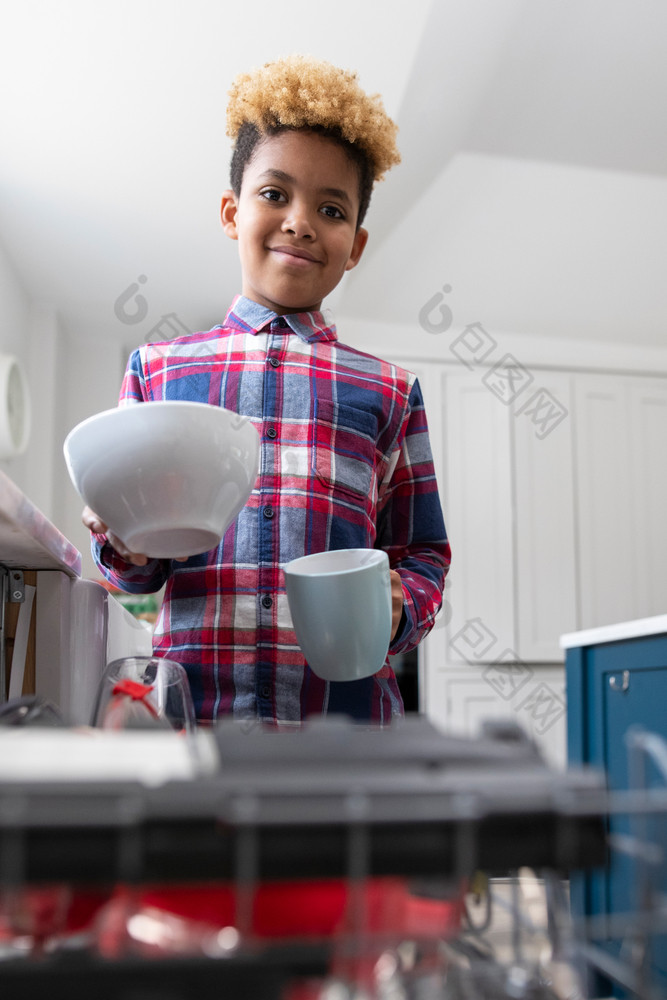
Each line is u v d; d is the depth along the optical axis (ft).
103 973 0.76
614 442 13.25
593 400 13.30
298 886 0.95
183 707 2.03
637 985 0.85
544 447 12.95
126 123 7.86
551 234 11.98
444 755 0.92
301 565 2.28
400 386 3.14
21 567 2.40
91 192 9.10
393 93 7.58
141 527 1.95
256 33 6.68
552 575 12.60
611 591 12.78
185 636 2.64
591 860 0.86
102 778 0.79
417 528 3.14
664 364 13.61
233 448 1.92
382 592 2.18
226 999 0.77
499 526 12.57
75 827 0.77
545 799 0.85
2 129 8.11
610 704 4.96
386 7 6.44
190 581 2.70
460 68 8.52
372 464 2.97
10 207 9.46
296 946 0.81
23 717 1.45
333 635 2.15
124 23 6.56
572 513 12.84
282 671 2.59
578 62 9.60
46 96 7.53
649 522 13.12
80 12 6.46
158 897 0.95
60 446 12.44
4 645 2.37
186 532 1.97
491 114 10.28
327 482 2.83
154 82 7.25
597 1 8.59
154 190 8.99
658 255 12.47
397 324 12.80
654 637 4.51
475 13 7.66
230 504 1.99
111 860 0.77
